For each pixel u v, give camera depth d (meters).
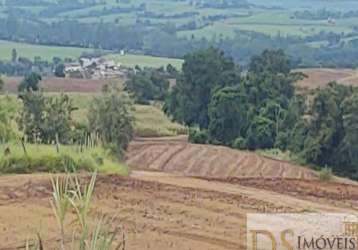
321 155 63.78
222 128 80.06
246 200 16.70
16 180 18.12
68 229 12.62
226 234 13.53
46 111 41.41
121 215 14.56
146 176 21.42
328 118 63.84
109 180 18.52
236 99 79.56
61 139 40.50
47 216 14.24
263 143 76.12
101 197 16.14
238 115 79.50
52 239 12.24
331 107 64.19
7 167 20.14
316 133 64.94
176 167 60.31
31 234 12.86
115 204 15.53
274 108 77.81
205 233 13.55
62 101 44.78
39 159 20.56
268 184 19.80
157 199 16.36
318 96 65.06
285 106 80.56
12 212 14.56
